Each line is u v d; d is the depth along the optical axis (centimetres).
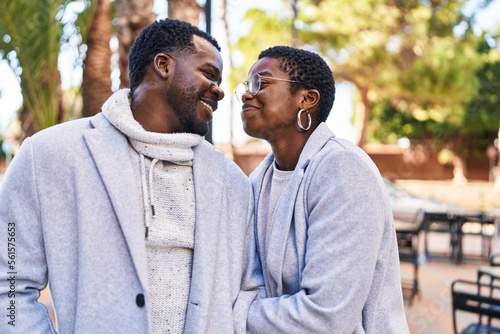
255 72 180
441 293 620
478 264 830
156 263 152
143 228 149
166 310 151
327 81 183
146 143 155
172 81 159
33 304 147
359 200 157
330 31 1273
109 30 487
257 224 181
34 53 464
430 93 1412
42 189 147
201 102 162
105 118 159
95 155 149
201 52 162
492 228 987
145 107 161
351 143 171
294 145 182
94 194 147
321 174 164
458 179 2964
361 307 156
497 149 3011
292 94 178
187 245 156
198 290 151
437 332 473
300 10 1277
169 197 156
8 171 152
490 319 333
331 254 155
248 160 1852
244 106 182
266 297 172
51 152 149
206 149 172
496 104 2664
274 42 1269
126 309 142
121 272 144
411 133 2958
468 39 1524
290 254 167
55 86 492
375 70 1333
